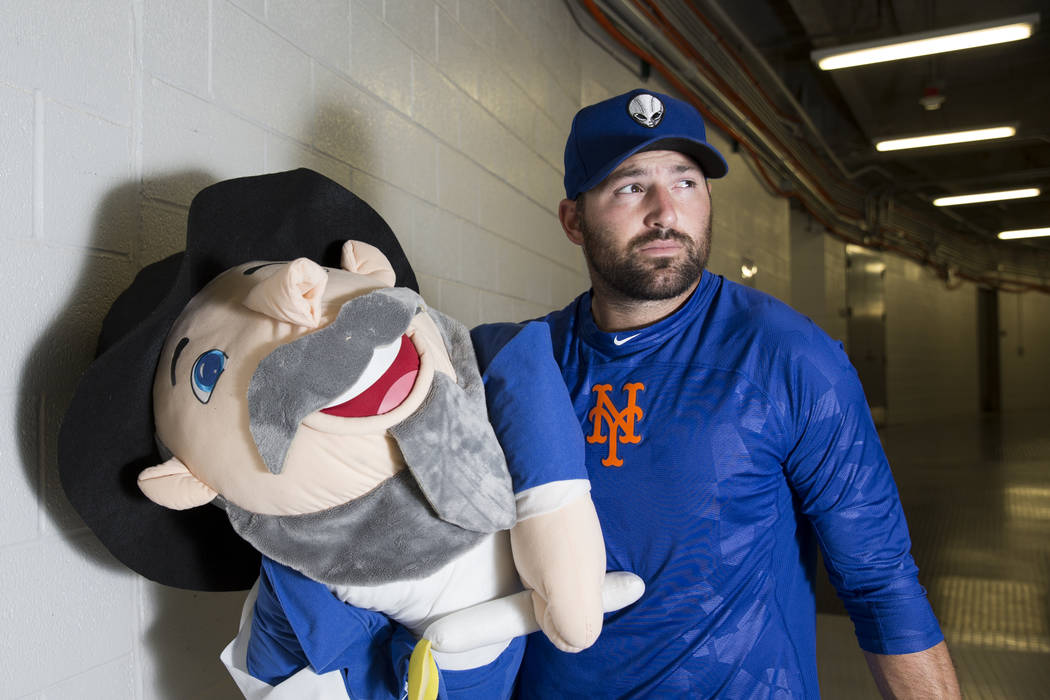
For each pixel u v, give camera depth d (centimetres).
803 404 108
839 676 252
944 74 608
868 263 986
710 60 423
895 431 1008
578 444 91
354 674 87
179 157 115
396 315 77
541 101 291
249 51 132
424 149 199
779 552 112
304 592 81
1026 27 452
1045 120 701
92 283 100
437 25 209
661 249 113
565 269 321
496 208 248
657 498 109
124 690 105
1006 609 304
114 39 104
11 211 89
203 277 91
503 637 85
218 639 125
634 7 332
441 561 81
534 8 286
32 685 91
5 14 89
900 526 110
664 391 113
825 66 515
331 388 73
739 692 104
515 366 91
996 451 791
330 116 157
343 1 163
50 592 94
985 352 1432
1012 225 1191
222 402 76
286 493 76
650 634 107
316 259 106
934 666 106
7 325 89
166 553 95
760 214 605
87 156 100
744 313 115
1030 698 229
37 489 92
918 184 899
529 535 85
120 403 81
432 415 79
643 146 110
